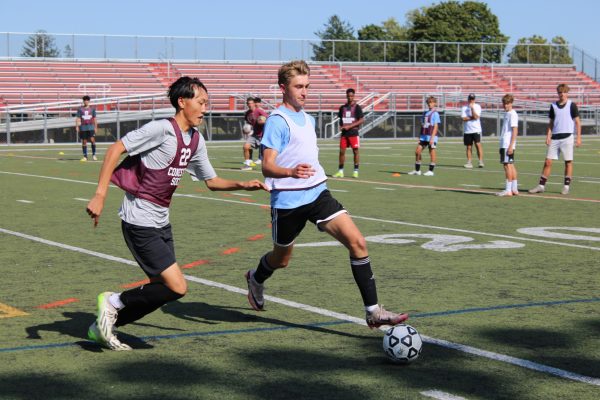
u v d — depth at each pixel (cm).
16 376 574
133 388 549
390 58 6481
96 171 2550
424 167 2755
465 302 804
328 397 530
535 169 2675
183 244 1162
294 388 549
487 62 6794
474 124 2711
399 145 4391
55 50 5419
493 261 1027
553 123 1866
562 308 779
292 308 782
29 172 2508
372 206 1636
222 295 840
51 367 595
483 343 658
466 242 1179
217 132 4988
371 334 689
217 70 5753
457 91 6188
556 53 6975
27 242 1174
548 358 618
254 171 2567
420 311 767
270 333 692
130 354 630
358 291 855
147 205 624
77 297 826
